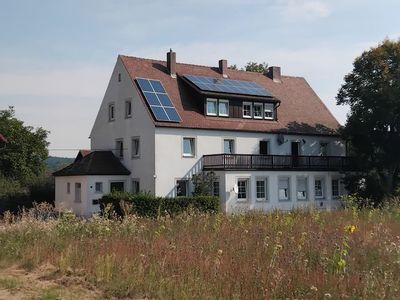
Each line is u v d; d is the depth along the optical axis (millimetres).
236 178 36969
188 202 30250
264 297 8273
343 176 43719
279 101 43375
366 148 41750
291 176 40344
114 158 40031
